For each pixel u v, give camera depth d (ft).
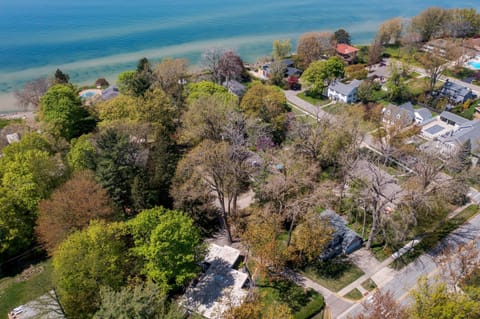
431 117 300.40
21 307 146.51
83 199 154.92
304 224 158.61
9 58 520.42
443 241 174.91
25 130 268.21
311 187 184.75
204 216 184.65
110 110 239.50
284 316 120.26
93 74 456.86
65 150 218.59
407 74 385.29
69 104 246.06
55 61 505.66
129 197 180.14
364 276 157.48
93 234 134.00
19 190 166.71
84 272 129.49
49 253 155.22
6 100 396.57
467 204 201.46
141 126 209.87
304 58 423.64
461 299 114.32
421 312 116.57
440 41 433.48
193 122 225.35
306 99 361.71
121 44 575.38
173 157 191.72
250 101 263.49
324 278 156.35
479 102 327.47
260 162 215.31
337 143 213.66
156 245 133.90
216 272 153.48
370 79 374.22
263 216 161.27
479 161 232.73
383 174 218.59
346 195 204.33
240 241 176.24
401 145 236.43
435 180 176.24
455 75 386.93
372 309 131.54
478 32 509.35
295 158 204.03
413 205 167.12
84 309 128.57
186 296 142.92
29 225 171.12
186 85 320.70
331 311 141.49
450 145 248.11
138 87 277.44
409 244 173.47
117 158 177.78
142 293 110.22
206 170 166.91
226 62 377.71
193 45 568.82
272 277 153.69
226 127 216.95
